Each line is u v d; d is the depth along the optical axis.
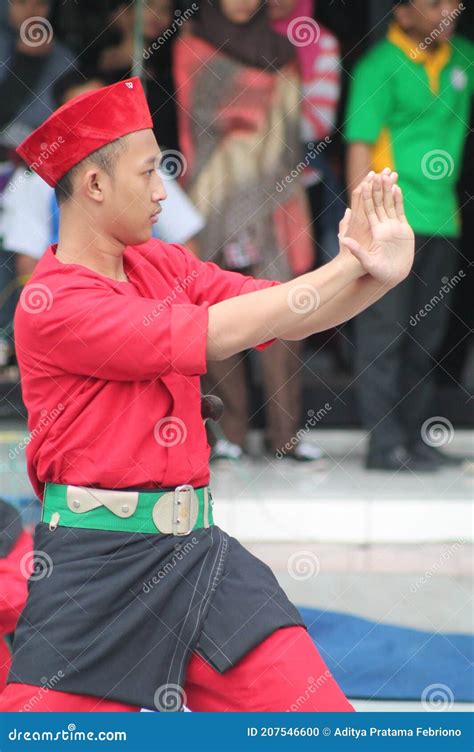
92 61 15.60
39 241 14.45
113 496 5.94
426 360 15.27
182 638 5.94
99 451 5.94
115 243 6.13
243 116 14.59
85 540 5.95
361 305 6.02
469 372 18.02
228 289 6.58
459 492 14.36
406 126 14.67
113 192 6.00
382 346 14.91
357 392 15.62
